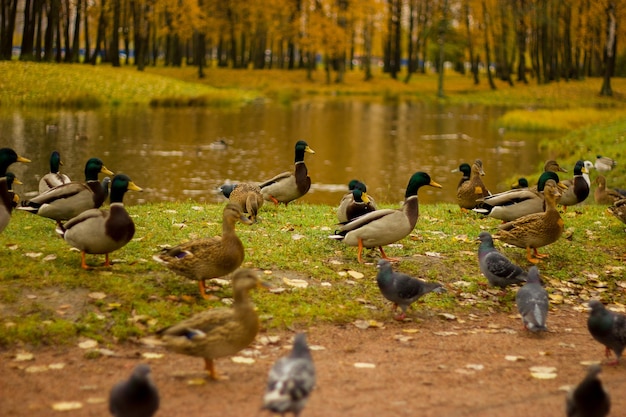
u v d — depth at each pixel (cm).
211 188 2306
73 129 3581
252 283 639
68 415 570
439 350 770
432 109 5719
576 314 930
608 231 1249
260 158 3009
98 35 5894
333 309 855
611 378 705
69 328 739
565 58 7388
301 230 1160
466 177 1422
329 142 3634
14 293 796
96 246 847
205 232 1103
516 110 5297
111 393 518
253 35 8050
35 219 1180
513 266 906
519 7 7131
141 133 3600
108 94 4891
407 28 9638
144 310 793
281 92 6631
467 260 1053
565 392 655
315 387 641
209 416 571
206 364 660
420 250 1081
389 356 742
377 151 3350
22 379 643
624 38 6594
